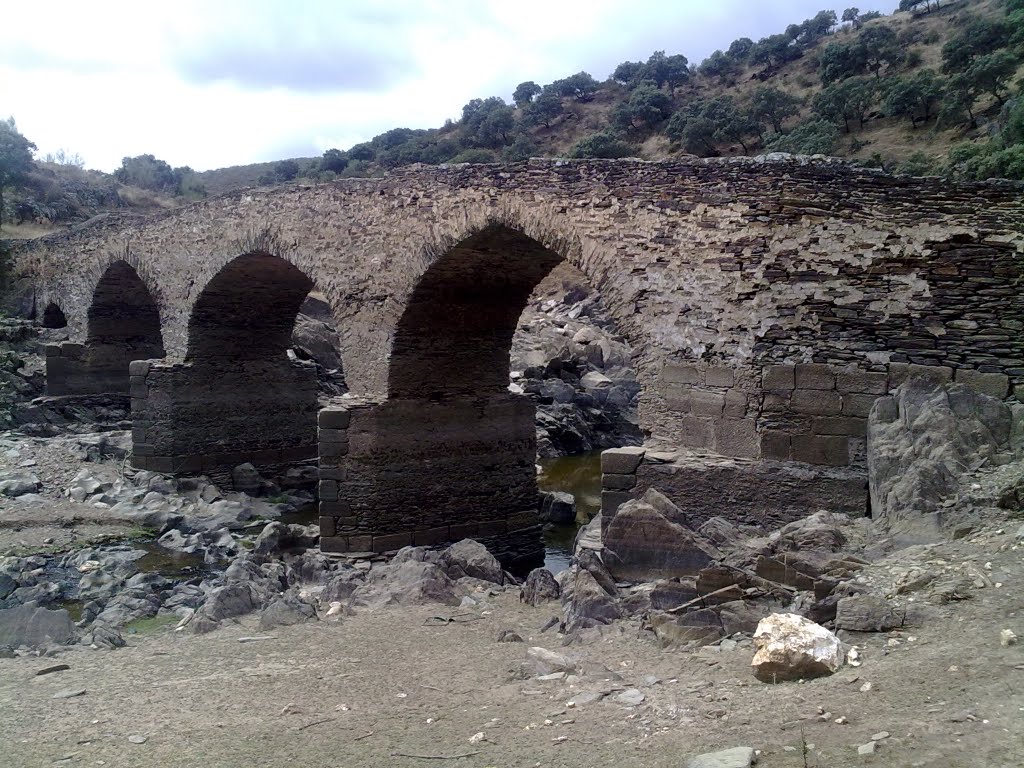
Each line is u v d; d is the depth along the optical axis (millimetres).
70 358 23047
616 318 10625
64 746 5652
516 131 65750
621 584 8594
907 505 7562
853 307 9133
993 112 35469
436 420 14070
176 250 18781
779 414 9445
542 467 24188
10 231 38969
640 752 4535
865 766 3818
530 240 12320
